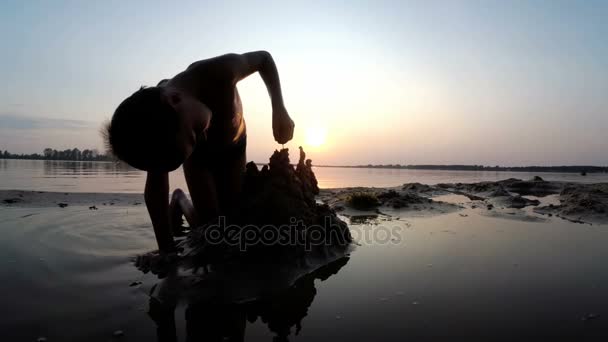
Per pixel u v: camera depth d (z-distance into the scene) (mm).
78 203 7219
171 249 3307
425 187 11898
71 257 3340
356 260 3547
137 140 2260
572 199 7648
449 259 3562
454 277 3010
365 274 3105
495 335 2014
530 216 6441
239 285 2709
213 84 3080
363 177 30391
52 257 3336
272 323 2174
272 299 2549
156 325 2127
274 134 3648
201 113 2648
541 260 3520
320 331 2068
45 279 2787
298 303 2467
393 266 3334
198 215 3920
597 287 2768
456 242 4324
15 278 2799
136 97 2338
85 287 2646
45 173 23109
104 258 3309
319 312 2326
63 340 1926
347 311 2342
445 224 5617
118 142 2295
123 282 2746
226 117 3303
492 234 4824
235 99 3420
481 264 3389
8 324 2078
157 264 3064
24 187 12156
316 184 4465
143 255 3279
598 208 6375
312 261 3336
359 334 2029
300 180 4094
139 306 2373
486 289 2730
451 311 2332
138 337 1979
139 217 5441
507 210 7258
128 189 11633
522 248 4027
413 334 2023
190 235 3605
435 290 2707
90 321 2145
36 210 6215
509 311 2330
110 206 6805
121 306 2361
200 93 3018
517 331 2061
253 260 3170
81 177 19344
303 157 4398
